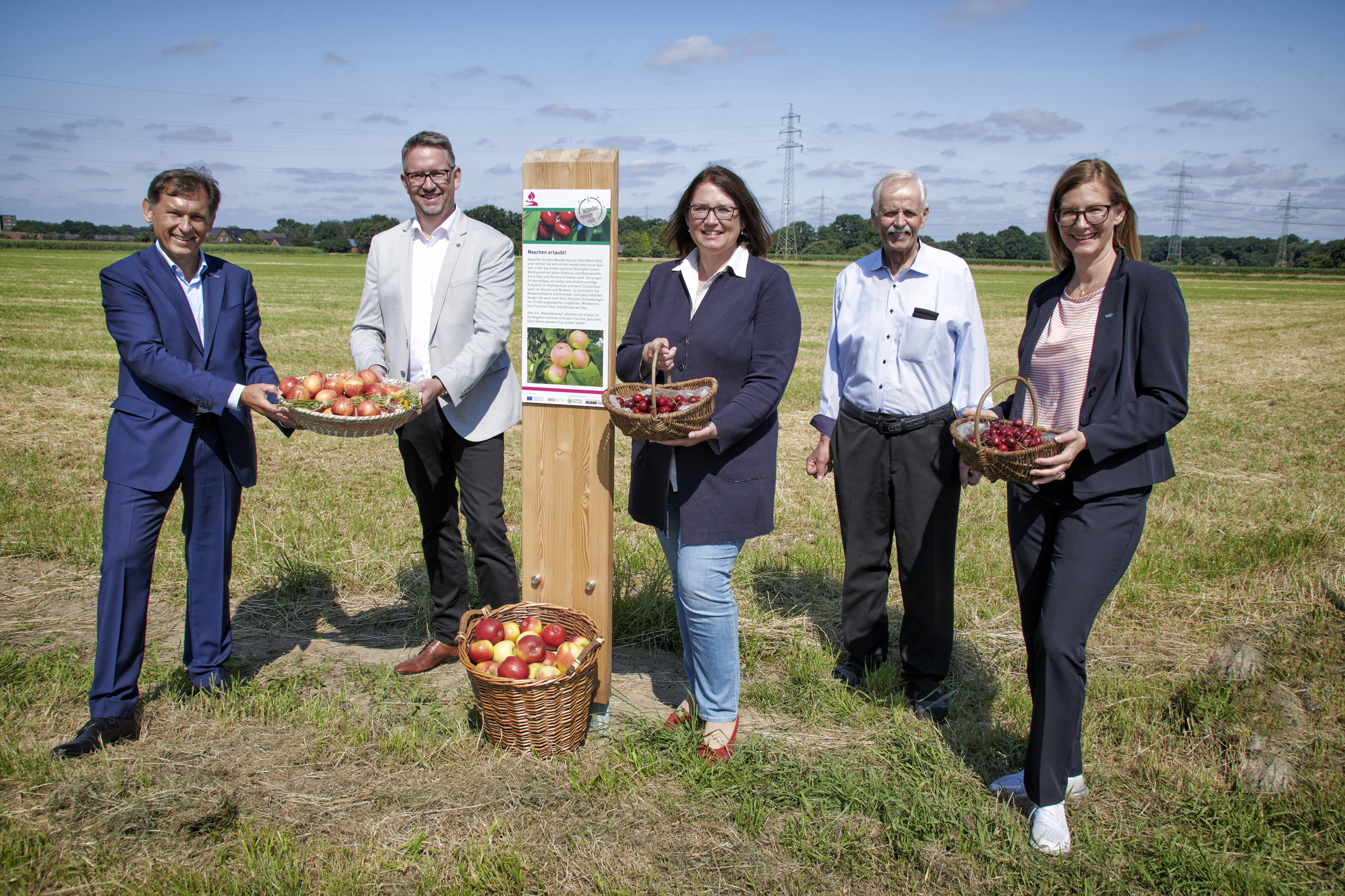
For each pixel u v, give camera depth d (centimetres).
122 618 339
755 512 331
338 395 355
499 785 315
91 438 900
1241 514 685
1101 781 329
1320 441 994
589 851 282
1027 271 10619
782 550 598
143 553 346
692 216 322
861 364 399
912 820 300
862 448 401
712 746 341
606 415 353
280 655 434
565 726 333
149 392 354
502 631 355
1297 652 418
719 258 335
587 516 362
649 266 7462
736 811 304
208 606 378
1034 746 293
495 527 408
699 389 317
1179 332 280
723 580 334
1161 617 488
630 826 296
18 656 413
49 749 331
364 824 293
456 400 382
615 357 352
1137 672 421
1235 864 279
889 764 339
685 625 345
